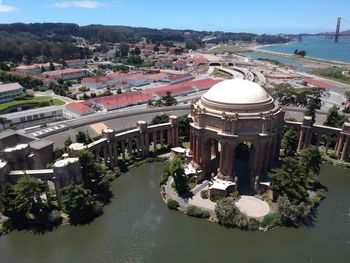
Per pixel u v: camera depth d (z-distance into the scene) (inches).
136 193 5036.9
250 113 4640.8
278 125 5064.0
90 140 5964.6
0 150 5905.5
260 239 3986.2
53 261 3730.3
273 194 4601.4
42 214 4291.3
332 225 4197.8
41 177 4421.8
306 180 4510.3
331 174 5605.3
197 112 4985.2
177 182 4785.9
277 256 3732.8
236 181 4781.0
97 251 3836.1
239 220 4101.9
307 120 6102.4
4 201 4089.6
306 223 4220.0
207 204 4562.0
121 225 4261.8
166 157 6141.7
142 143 6087.6
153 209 4596.5
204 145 5059.1
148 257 3732.8
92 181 4977.9
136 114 7485.2
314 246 3858.3
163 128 6323.8
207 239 3998.5
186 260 3688.5
